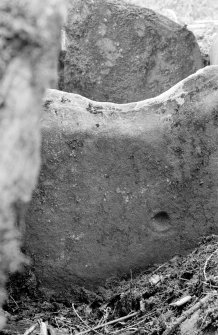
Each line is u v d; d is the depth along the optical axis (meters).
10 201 0.77
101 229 1.84
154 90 2.43
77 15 2.42
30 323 1.73
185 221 1.84
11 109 0.77
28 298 1.84
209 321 1.52
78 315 1.76
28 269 1.84
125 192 1.83
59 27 0.80
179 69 2.45
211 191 1.83
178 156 1.83
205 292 1.62
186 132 1.82
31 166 0.79
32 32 0.77
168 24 2.46
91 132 1.82
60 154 1.82
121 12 2.43
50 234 1.83
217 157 1.82
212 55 2.60
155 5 3.94
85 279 1.85
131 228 1.84
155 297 1.72
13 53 0.77
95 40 2.42
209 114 1.81
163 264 1.84
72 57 2.39
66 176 1.83
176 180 1.83
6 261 0.84
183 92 1.84
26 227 1.82
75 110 1.84
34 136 0.79
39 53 0.78
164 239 1.85
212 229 1.85
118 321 1.70
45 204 1.83
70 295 1.85
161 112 1.84
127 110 1.85
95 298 1.83
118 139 1.82
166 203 1.84
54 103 1.84
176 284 1.73
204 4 4.00
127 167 1.83
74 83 2.39
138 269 1.86
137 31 2.43
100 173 1.83
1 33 0.77
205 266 1.70
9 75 0.77
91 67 2.40
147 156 1.83
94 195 1.83
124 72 2.42
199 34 3.02
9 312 1.80
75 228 1.84
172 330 1.56
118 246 1.85
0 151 0.76
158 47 2.44
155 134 1.83
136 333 1.62
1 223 0.78
